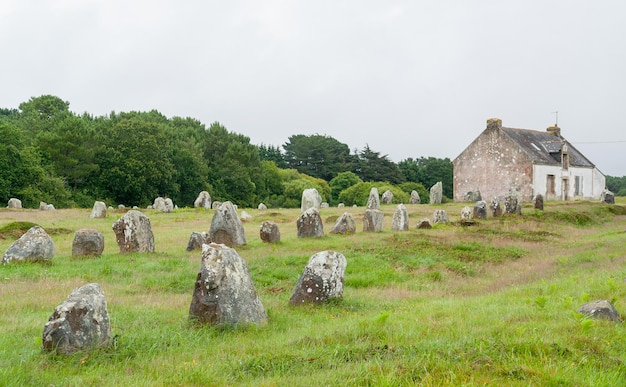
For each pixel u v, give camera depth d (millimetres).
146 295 13219
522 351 7145
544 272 16672
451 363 6629
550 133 65938
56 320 8078
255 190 89250
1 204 57656
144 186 69375
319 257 12797
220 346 8562
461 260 20156
